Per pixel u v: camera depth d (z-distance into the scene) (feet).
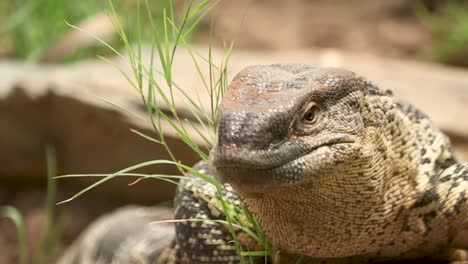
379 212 18.01
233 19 70.18
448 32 70.79
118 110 38.40
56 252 41.73
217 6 71.87
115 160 40.52
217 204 19.16
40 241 39.58
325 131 16.48
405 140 18.63
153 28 18.79
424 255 19.67
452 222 18.81
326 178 16.39
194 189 19.02
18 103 42.11
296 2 75.05
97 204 42.50
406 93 41.86
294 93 16.30
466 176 18.90
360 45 70.95
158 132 20.40
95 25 48.49
